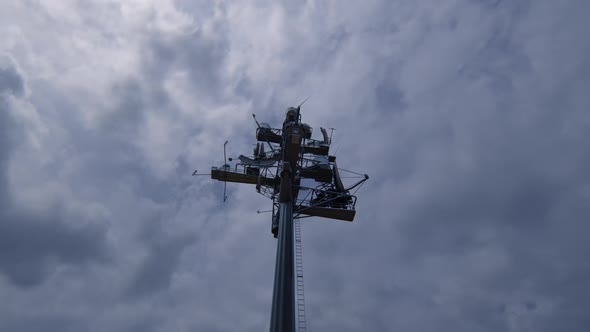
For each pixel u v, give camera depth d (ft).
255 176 136.15
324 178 136.15
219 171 135.64
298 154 126.11
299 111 130.72
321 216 131.75
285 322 83.92
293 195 132.05
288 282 92.68
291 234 105.60
